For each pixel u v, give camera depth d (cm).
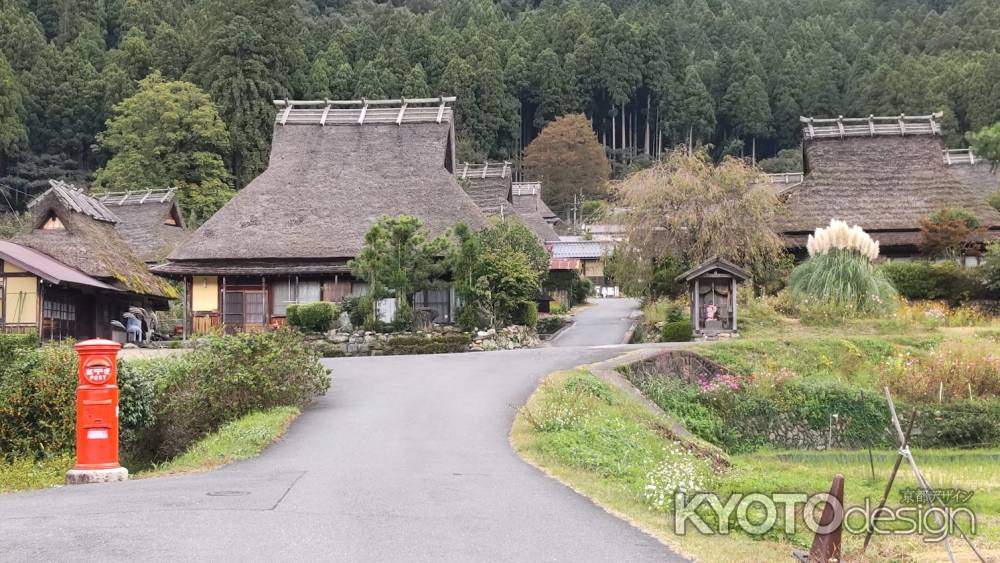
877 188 4434
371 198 4138
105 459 1413
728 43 13788
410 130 4459
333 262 3903
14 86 7825
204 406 1912
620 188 4125
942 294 3688
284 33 8575
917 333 3064
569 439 1584
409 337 3186
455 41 11750
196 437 1870
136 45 8800
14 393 1770
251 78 7556
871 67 11619
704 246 3928
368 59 11044
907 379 2519
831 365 2700
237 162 7344
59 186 3859
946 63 10700
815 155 4594
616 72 11825
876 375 2647
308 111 4591
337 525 988
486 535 958
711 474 1545
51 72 8619
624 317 4572
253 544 898
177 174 6825
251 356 2002
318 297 3922
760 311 3338
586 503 1142
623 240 4072
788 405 2388
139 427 1848
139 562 827
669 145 12181
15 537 933
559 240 7306
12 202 7925
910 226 4244
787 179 6041
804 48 13188
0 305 3400
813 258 3416
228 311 3956
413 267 3366
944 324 3288
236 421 1833
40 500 1179
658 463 1516
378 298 3331
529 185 7806
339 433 1706
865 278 3294
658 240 3997
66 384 1802
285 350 2050
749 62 12131
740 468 1767
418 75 10325
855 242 3359
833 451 2261
